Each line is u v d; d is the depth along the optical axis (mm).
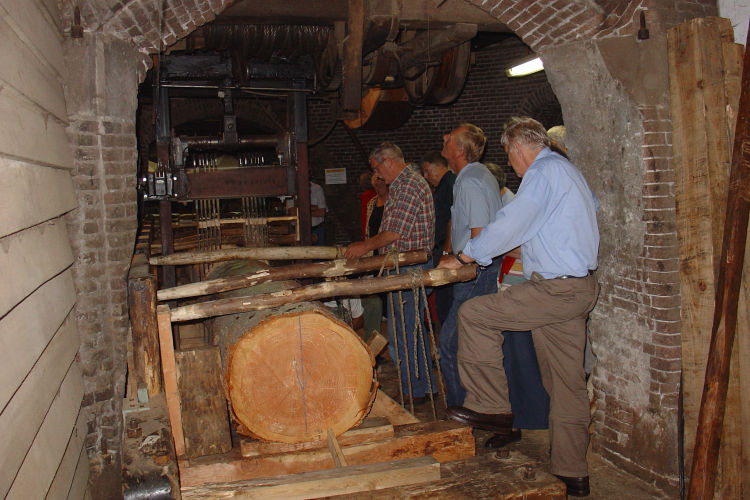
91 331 2908
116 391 3002
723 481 2756
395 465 2264
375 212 4914
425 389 3961
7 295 1634
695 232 2807
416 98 5508
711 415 2607
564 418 2936
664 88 2896
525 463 2410
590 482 3172
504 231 2689
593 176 3289
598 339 3408
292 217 4648
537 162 2779
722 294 2574
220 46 4184
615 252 3219
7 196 1715
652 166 2920
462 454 2744
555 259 2732
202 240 4547
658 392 3010
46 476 1888
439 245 4605
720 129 2744
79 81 2799
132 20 2875
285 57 4457
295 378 2533
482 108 10133
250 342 2453
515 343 3541
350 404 2602
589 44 3111
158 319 2502
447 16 4117
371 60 4988
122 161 2980
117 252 2971
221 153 5105
